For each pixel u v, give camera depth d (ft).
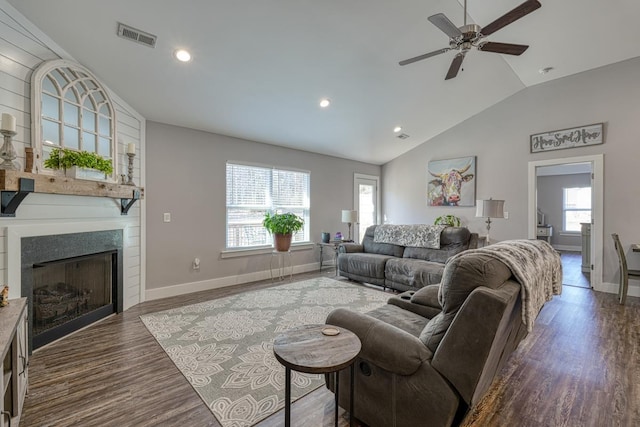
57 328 8.52
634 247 12.17
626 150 13.21
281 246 15.31
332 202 19.93
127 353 7.79
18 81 7.37
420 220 20.66
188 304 11.71
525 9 6.75
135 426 5.22
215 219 14.32
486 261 4.50
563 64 13.58
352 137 17.56
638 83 12.94
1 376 4.09
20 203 7.33
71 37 8.18
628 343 8.45
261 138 15.71
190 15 8.02
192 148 13.57
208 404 5.81
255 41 9.27
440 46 10.89
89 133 9.55
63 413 5.53
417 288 12.59
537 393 6.18
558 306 11.73
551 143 15.12
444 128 18.84
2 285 7.05
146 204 12.14
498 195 16.99
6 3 7.05
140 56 9.14
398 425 4.72
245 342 8.44
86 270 9.80
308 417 5.48
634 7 9.93
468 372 4.14
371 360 4.85
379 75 12.22
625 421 5.32
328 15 8.79
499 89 15.55
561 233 28.40
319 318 10.30
